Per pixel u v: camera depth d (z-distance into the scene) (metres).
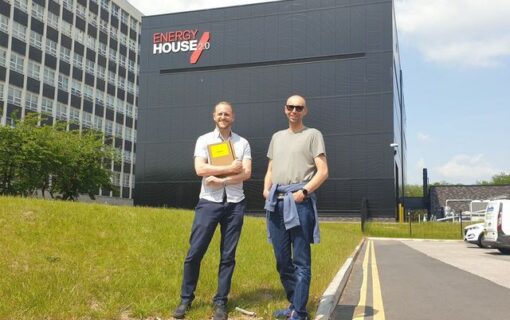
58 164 36.06
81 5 65.81
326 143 47.75
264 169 49.12
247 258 9.20
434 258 15.31
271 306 5.70
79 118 64.69
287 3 51.28
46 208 9.17
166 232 9.91
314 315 5.45
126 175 74.88
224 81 52.12
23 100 54.94
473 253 17.64
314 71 49.41
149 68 54.62
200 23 53.69
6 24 52.94
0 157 33.81
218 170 5.12
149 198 52.56
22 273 5.99
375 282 9.53
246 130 50.53
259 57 51.38
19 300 5.04
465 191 56.00
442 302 7.28
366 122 47.16
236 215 5.25
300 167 5.02
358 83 47.97
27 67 55.81
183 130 52.84
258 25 51.84
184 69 53.62
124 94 75.25
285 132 5.27
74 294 5.46
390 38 47.84
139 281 6.30
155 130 53.50
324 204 46.75
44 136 36.12
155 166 52.91
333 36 49.41
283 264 5.18
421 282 9.52
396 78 56.75
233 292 6.48
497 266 12.72
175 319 5.15
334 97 48.34
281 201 5.00
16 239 7.25
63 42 62.06
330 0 49.94
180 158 52.41
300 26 50.50
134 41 78.25
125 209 11.42
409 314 6.38
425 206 60.56
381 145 46.41
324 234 21.36
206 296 6.13
